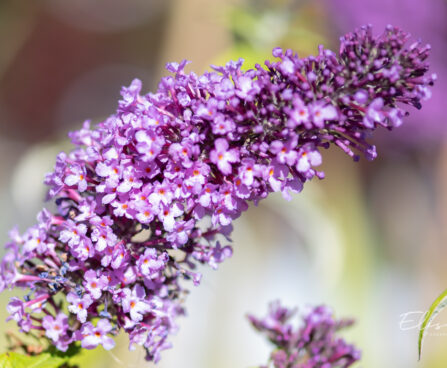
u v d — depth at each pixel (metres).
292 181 0.54
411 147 1.17
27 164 0.85
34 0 1.86
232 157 0.54
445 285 1.16
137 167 0.55
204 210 0.55
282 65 0.54
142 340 0.56
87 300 0.55
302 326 0.63
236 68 0.55
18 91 1.92
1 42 1.13
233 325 1.08
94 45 1.98
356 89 0.54
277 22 0.83
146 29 2.01
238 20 0.82
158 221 0.56
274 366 0.61
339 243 0.82
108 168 0.55
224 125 0.54
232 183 0.55
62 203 0.57
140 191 0.55
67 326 0.56
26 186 0.85
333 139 0.54
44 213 0.57
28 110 1.94
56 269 0.56
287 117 0.54
